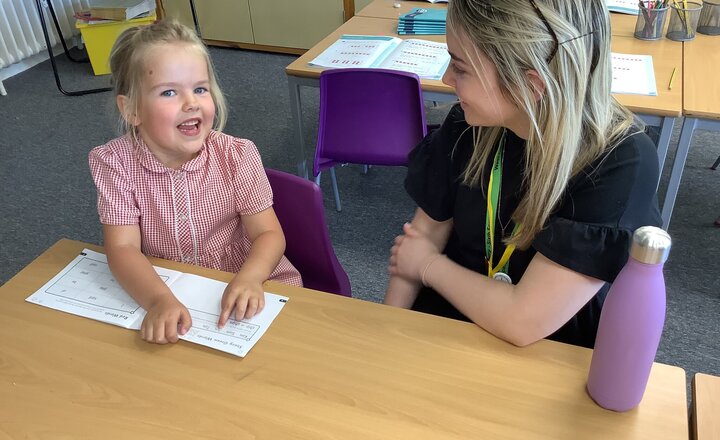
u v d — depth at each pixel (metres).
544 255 0.96
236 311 1.02
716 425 0.79
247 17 4.28
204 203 1.32
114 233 1.25
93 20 3.88
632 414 0.81
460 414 0.82
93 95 3.80
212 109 1.26
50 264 1.17
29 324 1.02
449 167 1.19
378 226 2.59
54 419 0.84
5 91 3.83
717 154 2.93
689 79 1.93
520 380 0.87
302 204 1.37
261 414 0.84
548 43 0.86
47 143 3.29
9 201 2.81
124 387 0.89
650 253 0.69
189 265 1.17
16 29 3.92
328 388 0.87
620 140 0.96
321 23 4.13
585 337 1.15
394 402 0.84
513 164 1.08
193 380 0.90
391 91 2.05
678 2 2.20
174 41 1.21
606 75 0.93
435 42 2.33
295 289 1.08
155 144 1.27
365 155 2.24
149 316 1.00
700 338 1.96
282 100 3.67
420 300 1.31
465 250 1.22
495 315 0.96
